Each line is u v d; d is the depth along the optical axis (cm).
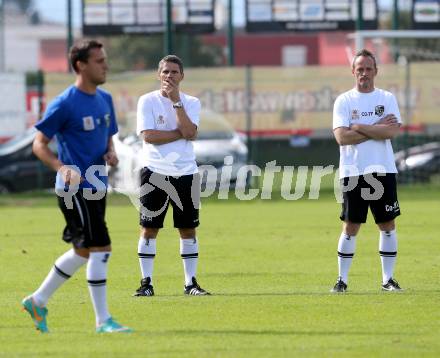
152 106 4550
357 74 4562
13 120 11119
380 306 4188
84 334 3634
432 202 9962
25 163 11069
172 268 5534
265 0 12588
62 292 4672
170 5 11288
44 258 6028
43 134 3547
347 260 4616
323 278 5097
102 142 3622
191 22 12394
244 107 11194
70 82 10956
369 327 3744
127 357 3241
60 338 3569
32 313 3669
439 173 11475
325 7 12562
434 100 11244
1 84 11094
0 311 4166
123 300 4422
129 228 7838
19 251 6384
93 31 12338
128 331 3650
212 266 5597
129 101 10888
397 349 3350
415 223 7869
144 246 4572
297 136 11312
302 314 4019
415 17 12681
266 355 3256
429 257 5878
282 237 7075
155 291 4703
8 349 3394
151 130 4516
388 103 4550
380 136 4478
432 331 3662
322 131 11319
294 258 5925
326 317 3953
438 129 11262
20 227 8006
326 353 3288
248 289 4741
